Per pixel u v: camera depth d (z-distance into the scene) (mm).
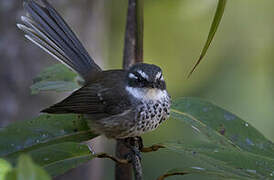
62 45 9578
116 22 15625
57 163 5699
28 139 6750
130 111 8891
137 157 6797
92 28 12062
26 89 11414
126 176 7480
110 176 14969
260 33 14352
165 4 14227
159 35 14828
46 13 9469
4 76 11336
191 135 14609
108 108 8961
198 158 5965
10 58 11344
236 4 14328
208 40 5699
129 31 7777
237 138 6996
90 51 12055
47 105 11508
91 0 11898
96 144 12133
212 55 14711
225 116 7223
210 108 7309
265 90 14289
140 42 7531
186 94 14680
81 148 5922
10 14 11266
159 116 9031
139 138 9203
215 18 5594
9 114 11328
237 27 14461
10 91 11398
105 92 9055
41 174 3326
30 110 11445
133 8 7777
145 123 8953
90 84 9312
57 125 7160
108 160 15125
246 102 14320
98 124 9062
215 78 14633
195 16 14281
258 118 14195
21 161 3320
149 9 14406
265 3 14188
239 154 6016
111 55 15703
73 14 11633
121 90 9031
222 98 14430
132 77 9055
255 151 6855
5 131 6723
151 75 8820
